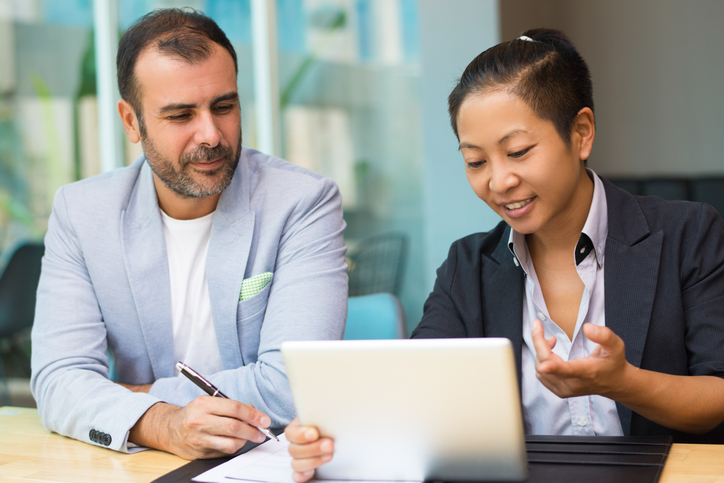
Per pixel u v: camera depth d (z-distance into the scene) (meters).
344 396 0.83
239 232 1.41
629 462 0.86
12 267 3.12
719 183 3.06
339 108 3.58
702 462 0.87
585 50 3.72
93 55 3.29
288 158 3.70
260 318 1.41
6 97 3.10
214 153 1.29
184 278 1.44
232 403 1.02
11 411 1.39
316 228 1.43
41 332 1.37
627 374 0.94
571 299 1.24
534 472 0.86
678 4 3.49
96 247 1.42
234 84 1.33
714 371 1.09
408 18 3.41
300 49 3.65
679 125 3.54
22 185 3.14
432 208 3.33
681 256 1.17
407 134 3.44
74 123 3.24
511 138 1.04
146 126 1.30
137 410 1.11
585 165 1.26
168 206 1.44
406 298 3.47
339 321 1.36
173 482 0.91
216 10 3.56
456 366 0.79
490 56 1.08
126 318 1.42
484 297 1.30
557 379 0.92
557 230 1.21
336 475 0.88
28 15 3.15
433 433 0.82
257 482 0.88
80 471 0.99
